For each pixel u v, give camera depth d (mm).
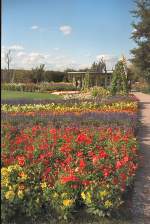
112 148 8734
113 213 5914
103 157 7648
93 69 58844
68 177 5957
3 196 5527
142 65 56625
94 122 13656
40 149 8273
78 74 58438
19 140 9047
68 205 5605
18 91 49906
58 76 68688
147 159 10008
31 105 20344
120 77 30656
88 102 21703
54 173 6758
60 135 9914
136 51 56438
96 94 29609
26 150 8320
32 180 6305
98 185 5980
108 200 5766
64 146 8453
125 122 13727
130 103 22156
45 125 12719
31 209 5629
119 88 30703
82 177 6320
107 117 14648
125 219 5855
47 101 23062
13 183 5977
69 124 12875
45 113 16000
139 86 64812
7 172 6094
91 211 5773
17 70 64938
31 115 14844
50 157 7855
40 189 6039
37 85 52875
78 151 8625
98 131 11102
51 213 5727
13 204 5582
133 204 6559
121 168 7039
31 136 10086
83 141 9047
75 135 10539
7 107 19031
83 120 13914
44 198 5789
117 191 6031
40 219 5625
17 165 6617
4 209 5469
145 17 56250
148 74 56656
